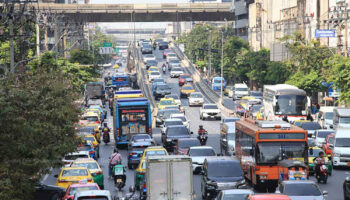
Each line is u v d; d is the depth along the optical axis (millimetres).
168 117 102438
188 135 77438
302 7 161125
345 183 45469
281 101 85688
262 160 48469
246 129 53156
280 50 137500
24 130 35562
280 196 33188
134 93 97438
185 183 39062
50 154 41594
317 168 54219
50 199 43062
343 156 63625
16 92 38281
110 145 86500
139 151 64562
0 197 31641
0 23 59000
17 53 80562
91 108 112688
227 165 46969
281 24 174500
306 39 147625
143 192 44719
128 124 78438
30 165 36062
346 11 115938
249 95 150875
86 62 141375
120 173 51375
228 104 145750
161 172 38875
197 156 60062
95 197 34281
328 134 75188
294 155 48531
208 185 45562
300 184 39406
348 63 91125
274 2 194500
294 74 128625
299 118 85312
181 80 179750
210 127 103500
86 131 79312
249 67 185625
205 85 186250
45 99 44906
